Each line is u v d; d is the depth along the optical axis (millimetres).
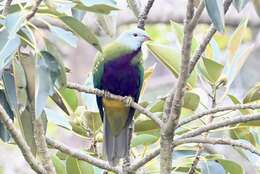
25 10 6637
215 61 7918
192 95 7754
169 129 6754
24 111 6945
